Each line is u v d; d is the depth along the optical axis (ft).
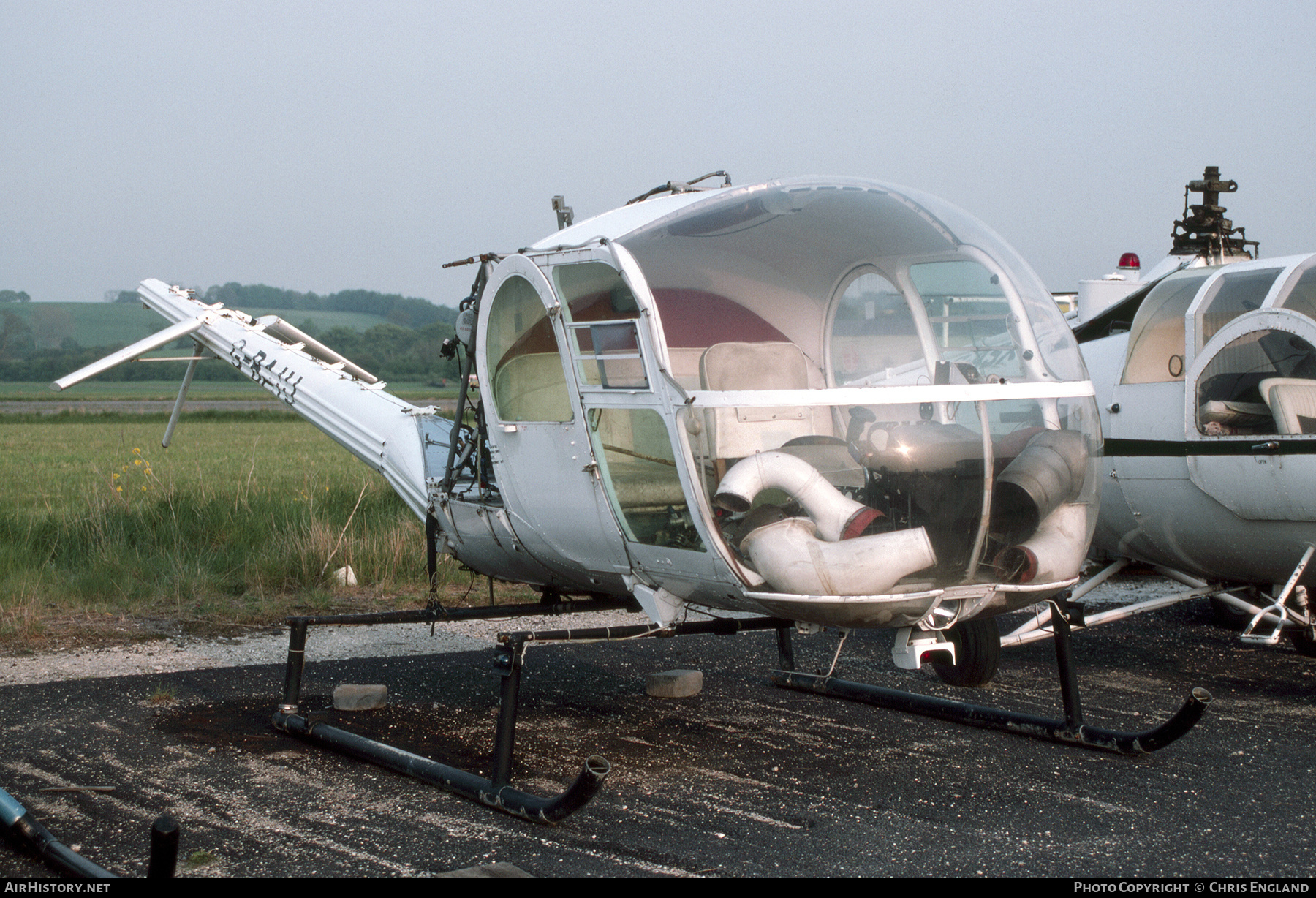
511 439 15.96
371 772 14.97
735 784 14.46
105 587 27.12
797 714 18.04
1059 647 16.28
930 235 16.19
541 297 14.96
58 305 528.22
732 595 13.70
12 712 17.62
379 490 40.11
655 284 16.83
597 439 14.40
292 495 39.19
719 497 13.12
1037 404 14.73
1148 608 22.27
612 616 26.45
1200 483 20.27
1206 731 16.94
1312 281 19.52
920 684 20.26
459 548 18.38
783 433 14.78
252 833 12.61
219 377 396.98
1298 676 20.85
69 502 42.32
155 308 29.58
